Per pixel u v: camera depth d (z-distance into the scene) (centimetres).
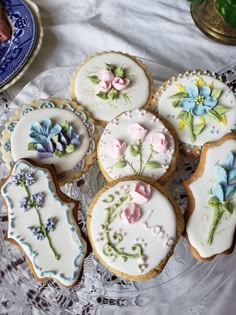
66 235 30
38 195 31
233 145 32
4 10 39
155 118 33
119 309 32
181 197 33
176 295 32
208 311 32
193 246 30
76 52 40
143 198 30
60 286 32
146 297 32
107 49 40
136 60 36
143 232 30
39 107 34
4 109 38
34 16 39
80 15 41
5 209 33
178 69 39
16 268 33
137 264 29
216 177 31
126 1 41
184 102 34
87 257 32
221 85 34
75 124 34
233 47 39
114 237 30
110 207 30
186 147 33
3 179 32
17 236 30
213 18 38
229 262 32
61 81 38
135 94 35
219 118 33
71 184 34
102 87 34
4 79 37
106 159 32
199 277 32
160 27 40
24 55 38
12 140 33
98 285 32
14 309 32
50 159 33
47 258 30
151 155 32
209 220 30
